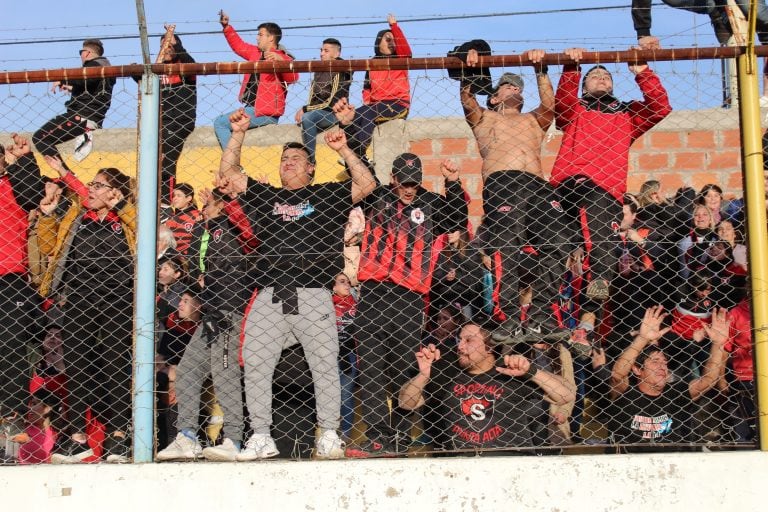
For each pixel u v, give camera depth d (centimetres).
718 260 561
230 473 489
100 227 563
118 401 541
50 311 564
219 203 572
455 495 486
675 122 736
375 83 692
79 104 607
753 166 507
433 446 551
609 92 589
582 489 486
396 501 486
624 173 577
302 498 486
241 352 539
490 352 545
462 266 564
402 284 550
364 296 552
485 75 534
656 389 552
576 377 566
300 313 538
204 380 555
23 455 556
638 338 548
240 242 557
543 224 560
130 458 505
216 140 710
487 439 532
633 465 487
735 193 725
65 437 559
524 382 541
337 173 696
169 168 598
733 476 485
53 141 614
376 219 561
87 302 552
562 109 577
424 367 541
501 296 552
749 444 502
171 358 563
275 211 552
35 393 566
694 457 487
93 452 542
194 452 526
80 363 552
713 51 519
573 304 579
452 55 531
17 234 563
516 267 554
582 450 562
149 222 512
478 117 589
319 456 521
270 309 537
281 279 541
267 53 719
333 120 677
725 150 731
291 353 541
